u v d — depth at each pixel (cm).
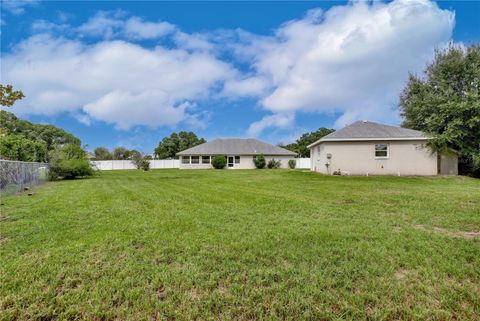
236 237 412
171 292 255
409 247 367
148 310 229
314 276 283
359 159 1734
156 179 1622
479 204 677
